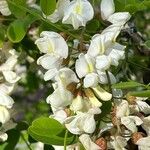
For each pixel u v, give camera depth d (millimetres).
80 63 292
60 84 295
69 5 303
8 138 367
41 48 304
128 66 391
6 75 336
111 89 296
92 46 294
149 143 298
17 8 316
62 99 295
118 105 299
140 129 318
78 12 302
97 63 291
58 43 301
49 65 302
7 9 331
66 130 291
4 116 331
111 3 312
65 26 313
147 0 324
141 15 528
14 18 344
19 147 408
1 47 341
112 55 297
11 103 332
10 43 343
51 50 303
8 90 335
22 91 644
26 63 458
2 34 338
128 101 301
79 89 296
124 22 312
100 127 299
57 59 302
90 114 289
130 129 295
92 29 322
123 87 287
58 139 294
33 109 573
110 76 299
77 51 307
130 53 404
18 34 307
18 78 338
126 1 326
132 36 385
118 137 295
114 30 296
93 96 294
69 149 304
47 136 292
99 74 293
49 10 310
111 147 297
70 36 308
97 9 327
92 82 289
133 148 313
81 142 293
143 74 394
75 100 294
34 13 311
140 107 303
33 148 406
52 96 295
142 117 304
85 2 302
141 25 534
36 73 496
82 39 304
